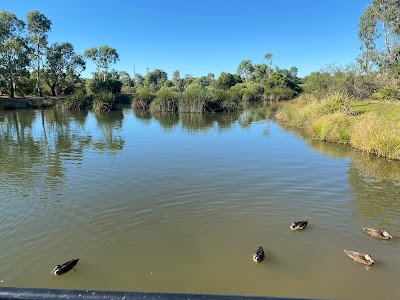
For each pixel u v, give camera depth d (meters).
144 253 7.97
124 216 9.89
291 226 8.99
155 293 1.52
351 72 34.81
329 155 17.47
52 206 10.64
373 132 18.08
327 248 8.10
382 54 37.47
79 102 50.31
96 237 8.69
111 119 37.19
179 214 10.02
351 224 9.33
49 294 1.50
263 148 19.58
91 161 16.44
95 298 1.49
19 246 8.25
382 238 8.45
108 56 100.81
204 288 6.74
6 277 7.03
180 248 8.17
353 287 6.68
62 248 8.17
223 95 46.03
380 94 31.27
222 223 9.43
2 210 10.34
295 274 7.12
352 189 12.08
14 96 62.88
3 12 57.00
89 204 10.77
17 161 16.52
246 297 1.51
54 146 20.61
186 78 102.12
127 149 19.53
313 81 42.66
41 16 66.50
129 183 12.82
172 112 45.16
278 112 37.88
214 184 12.59
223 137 23.92
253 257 7.63
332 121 22.20
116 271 7.28
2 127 29.91
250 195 11.45
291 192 11.74
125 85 104.12
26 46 59.56
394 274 7.06
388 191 11.88
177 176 13.69
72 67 74.62
